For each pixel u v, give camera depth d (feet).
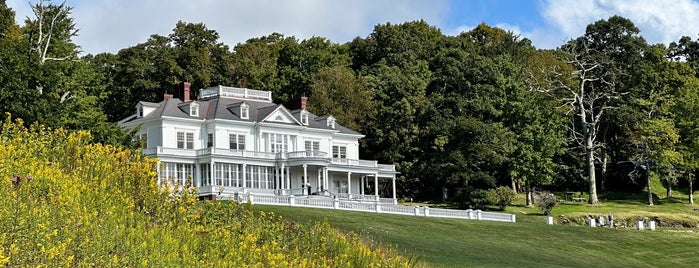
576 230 200.95
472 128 292.40
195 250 64.34
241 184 264.31
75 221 58.65
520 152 285.23
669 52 374.43
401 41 394.11
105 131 169.78
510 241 177.06
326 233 81.51
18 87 142.51
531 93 309.42
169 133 260.83
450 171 294.05
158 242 60.59
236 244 68.39
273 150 275.39
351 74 345.72
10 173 64.08
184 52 359.25
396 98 330.13
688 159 293.43
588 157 296.10
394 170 295.07
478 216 212.84
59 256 52.90
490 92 315.58
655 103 309.83
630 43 358.43
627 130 325.42
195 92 351.87
